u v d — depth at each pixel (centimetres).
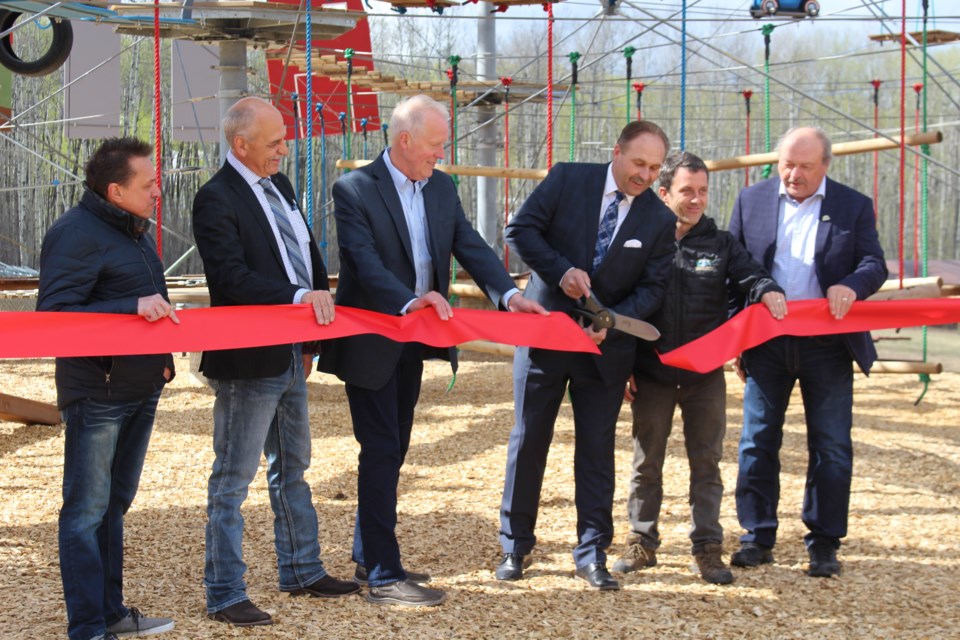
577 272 393
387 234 389
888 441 721
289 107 1566
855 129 3198
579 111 2520
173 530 478
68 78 1631
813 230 441
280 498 388
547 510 525
